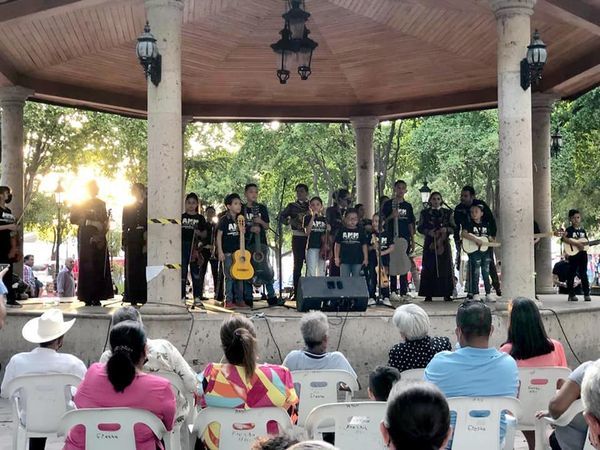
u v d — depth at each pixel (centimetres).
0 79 1288
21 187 1339
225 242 1054
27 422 542
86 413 420
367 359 904
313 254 1175
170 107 876
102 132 2438
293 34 997
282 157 2661
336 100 1608
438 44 1306
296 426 535
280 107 1620
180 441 533
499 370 447
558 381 536
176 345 865
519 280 923
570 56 1294
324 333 555
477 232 1162
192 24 1243
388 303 1113
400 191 1248
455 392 444
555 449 425
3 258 1078
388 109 1605
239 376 452
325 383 536
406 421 235
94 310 1009
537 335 554
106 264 1127
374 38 1312
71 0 981
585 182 2327
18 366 554
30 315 984
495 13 936
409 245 1251
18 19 1012
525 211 922
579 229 1190
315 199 1181
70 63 1330
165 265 872
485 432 438
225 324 472
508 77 920
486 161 2352
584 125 2031
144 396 429
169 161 875
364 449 433
